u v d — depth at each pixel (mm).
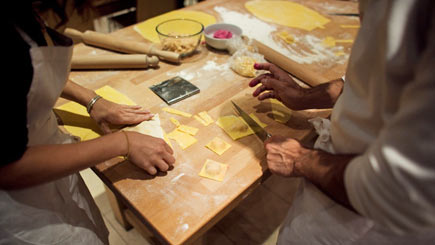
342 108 621
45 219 745
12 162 521
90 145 655
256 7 1783
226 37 1363
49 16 2133
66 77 670
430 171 358
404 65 424
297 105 950
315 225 746
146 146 748
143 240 1547
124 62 1182
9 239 717
